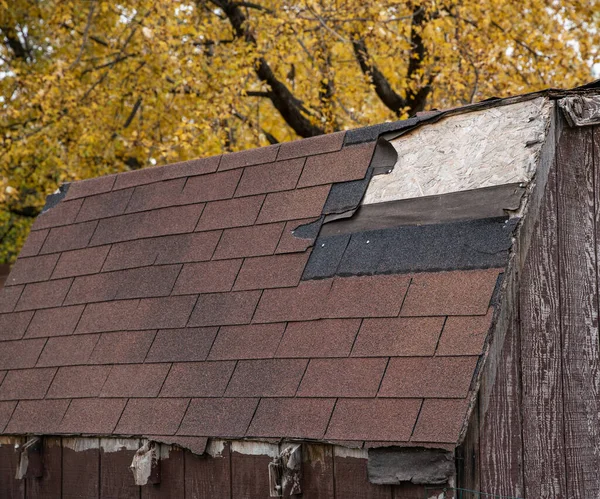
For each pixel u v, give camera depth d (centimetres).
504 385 552
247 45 2050
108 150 2259
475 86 1856
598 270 636
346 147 709
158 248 769
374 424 540
